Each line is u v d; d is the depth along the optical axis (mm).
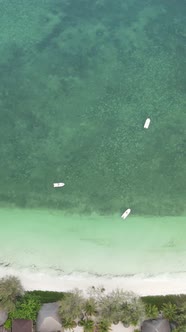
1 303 37062
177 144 47969
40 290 39188
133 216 43438
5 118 48969
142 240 42188
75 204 43938
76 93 50812
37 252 41156
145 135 48281
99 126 48688
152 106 50312
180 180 45781
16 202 43938
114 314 36281
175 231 42781
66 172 45719
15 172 45719
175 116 49781
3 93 50719
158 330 36281
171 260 41219
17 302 37938
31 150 47031
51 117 49125
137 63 53344
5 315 37344
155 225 43031
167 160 46875
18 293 38250
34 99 50344
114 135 48156
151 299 39031
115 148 47344
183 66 53469
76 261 40844
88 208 43750
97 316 37438
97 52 54000
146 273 40406
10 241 41656
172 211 43969
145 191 44906
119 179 45500
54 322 36750
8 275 39531
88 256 41125
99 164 46312
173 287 39688
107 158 46688
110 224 42906
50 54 53625
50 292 39125
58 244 41656
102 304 37156
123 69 52750
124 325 37375
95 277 40031
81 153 46938
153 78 52312
